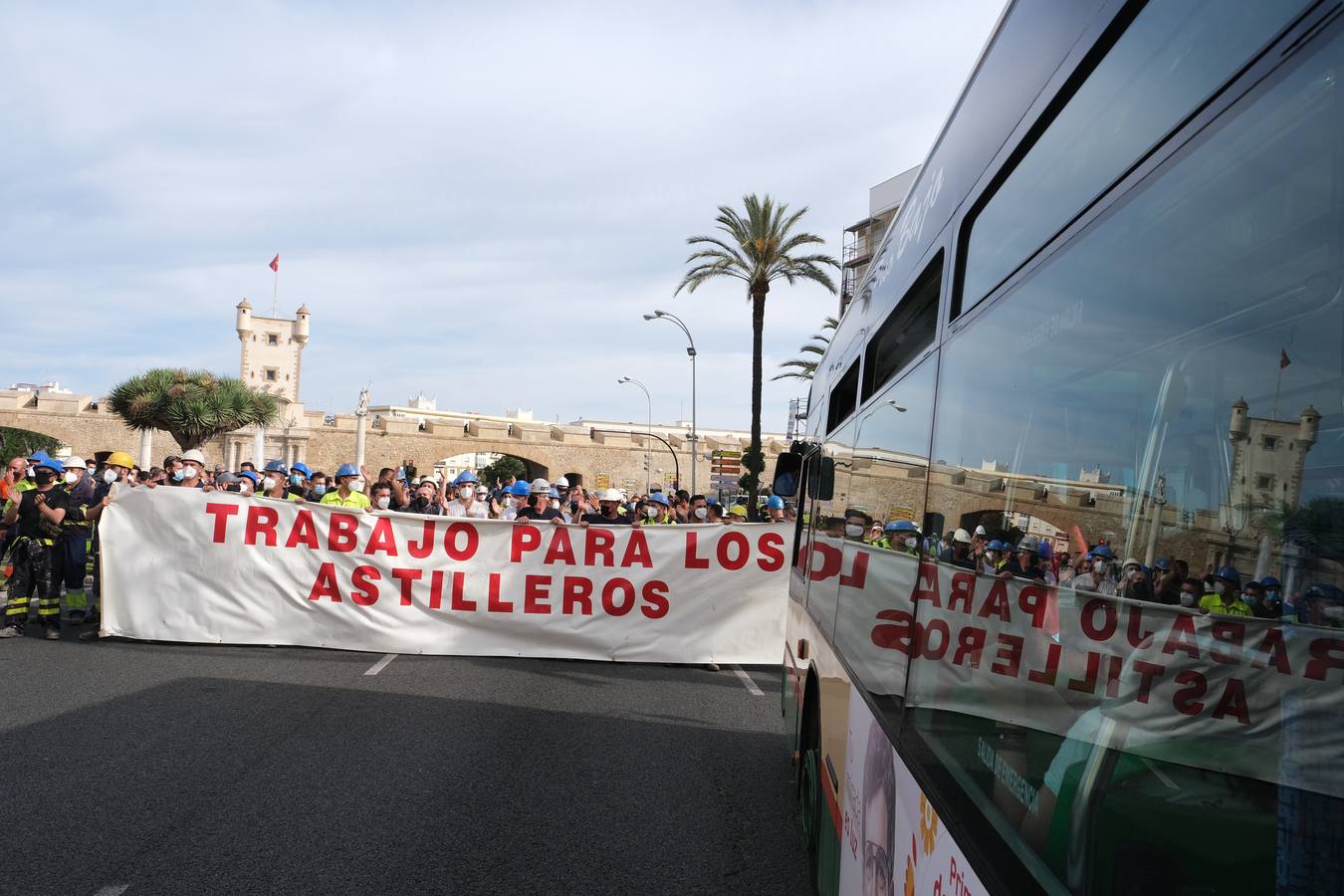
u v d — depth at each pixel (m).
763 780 6.32
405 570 10.48
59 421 68.69
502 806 5.58
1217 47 1.32
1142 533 1.42
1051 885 1.54
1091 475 1.59
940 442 2.54
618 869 4.76
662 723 7.79
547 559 10.56
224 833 4.97
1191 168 1.36
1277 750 1.12
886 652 2.88
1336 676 1.05
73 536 11.24
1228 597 1.22
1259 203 1.21
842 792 3.48
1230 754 1.20
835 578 4.22
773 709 8.51
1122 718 1.41
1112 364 1.56
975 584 2.07
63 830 4.93
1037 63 2.04
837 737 3.70
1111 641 1.46
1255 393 1.20
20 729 6.78
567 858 4.87
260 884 4.38
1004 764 1.80
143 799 5.42
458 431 78.00
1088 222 1.69
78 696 7.80
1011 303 2.06
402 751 6.57
